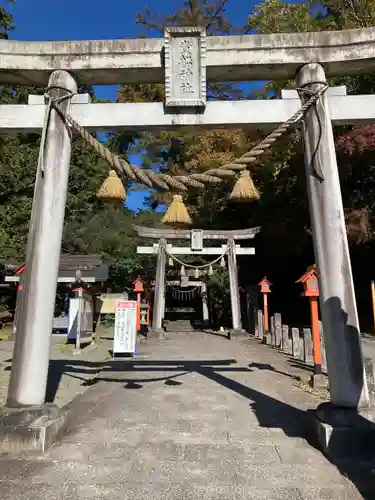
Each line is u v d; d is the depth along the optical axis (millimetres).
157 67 5195
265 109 5117
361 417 4188
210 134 19984
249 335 17562
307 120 4996
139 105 5164
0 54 5113
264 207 20203
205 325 23203
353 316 4465
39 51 5152
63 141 5012
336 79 15547
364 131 13617
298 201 18531
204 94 5082
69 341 13609
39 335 4543
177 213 5184
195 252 17984
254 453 4211
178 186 5031
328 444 4109
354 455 4062
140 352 12164
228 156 19328
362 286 19828
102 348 12977
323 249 4652
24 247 20562
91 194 24156
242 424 5203
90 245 24031
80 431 4887
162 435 4785
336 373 4410
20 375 4465
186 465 3918
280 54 5090
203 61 5113
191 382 7777
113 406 6066
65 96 5082
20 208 21188
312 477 3641
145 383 7699
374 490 3402
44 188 4840
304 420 5332
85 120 5148
